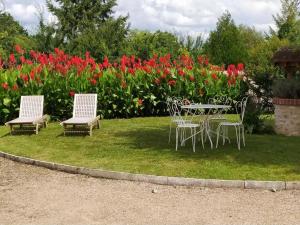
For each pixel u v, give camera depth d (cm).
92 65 1634
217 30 3080
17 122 1255
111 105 1577
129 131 1282
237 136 1053
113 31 2923
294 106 1199
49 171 902
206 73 1680
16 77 1514
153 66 1669
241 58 2966
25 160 972
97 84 1561
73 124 1221
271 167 860
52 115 1534
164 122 1464
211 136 1163
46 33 3017
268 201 693
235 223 595
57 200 706
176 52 2747
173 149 1030
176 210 652
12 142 1162
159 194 736
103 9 4212
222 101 1656
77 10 4019
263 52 2320
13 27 3422
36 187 788
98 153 1006
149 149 1033
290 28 3077
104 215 630
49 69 1562
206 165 877
